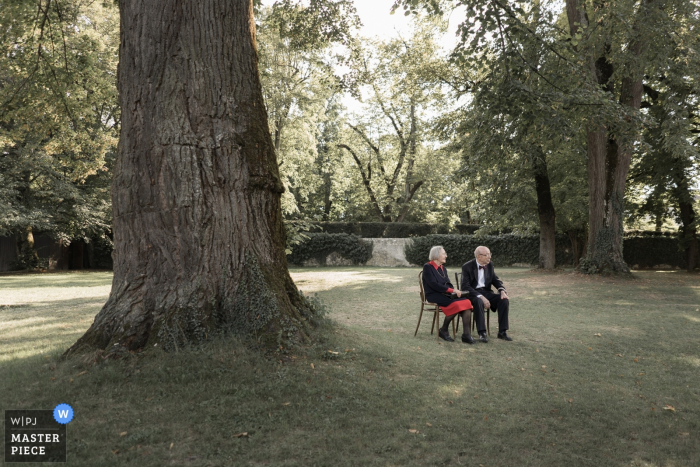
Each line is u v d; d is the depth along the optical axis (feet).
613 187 52.54
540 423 11.87
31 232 87.45
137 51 16.19
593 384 15.28
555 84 31.65
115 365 13.74
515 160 61.16
